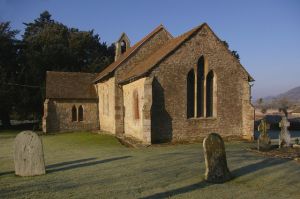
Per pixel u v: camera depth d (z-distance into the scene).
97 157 17.81
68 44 54.78
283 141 20.67
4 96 42.34
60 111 35.53
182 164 15.20
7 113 46.56
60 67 49.22
